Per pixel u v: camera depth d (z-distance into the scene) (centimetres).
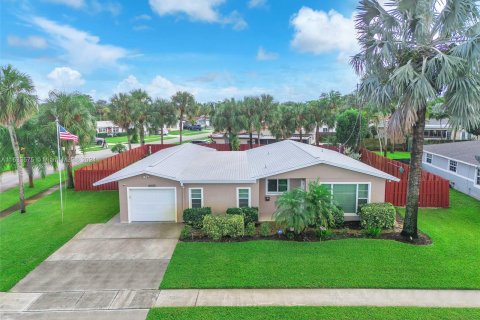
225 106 3841
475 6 1131
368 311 882
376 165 2869
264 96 3778
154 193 1619
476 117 1162
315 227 1447
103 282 1048
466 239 1365
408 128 1213
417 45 1235
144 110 4012
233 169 1767
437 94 1246
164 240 1386
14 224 1656
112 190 2398
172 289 1002
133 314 880
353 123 3559
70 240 1401
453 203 1944
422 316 859
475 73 1115
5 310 905
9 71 1675
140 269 1130
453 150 2500
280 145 2372
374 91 1270
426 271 1090
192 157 2205
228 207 1602
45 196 2266
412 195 1335
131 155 3350
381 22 1260
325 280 1038
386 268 1109
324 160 1538
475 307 903
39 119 2225
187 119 4531
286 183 1622
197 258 1195
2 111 1691
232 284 1020
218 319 853
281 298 950
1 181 2777
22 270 1140
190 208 1577
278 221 1341
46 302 942
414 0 1175
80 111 2288
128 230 1513
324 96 4397
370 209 1466
